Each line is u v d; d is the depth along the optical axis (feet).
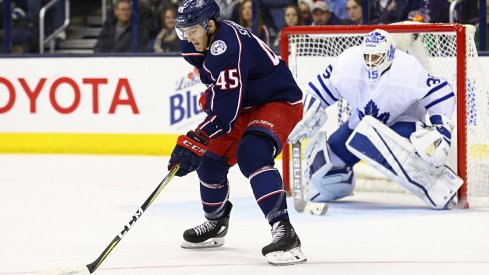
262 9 108.68
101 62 108.68
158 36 112.78
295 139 66.44
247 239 55.47
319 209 65.41
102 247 53.36
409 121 68.69
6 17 113.29
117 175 90.68
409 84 67.10
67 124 110.32
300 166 66.49
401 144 66.80
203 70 47.44
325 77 68.85
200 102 49.03
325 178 70.90
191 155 46.09
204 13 45.32
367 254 50.11
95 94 109.19
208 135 46.06
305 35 78.79
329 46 79.46
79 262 48.96
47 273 42.60
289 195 75.97
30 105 111.24
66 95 110.11
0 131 112.27
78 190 80.33
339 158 70.95
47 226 61.31
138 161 102.53
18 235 57.82
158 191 45.88
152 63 107.24
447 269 45.88
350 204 71.26
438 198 67.15
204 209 51.90
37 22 120.37
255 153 46.75
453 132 72.69
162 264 47.91
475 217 63.77
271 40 109.09
